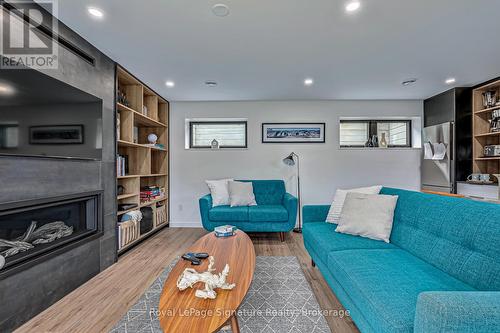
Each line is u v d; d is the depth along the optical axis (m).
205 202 3.29
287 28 2.05
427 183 3.99
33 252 1.66
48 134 1.75
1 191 1.46
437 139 3.78
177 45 2.33
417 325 0.82
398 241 1.84
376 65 2.79
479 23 1.98
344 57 2.59
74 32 2.06
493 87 3.41
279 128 4.21
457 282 1.24
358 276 1.32
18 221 1.69
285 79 3.21
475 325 0.73
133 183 3.20
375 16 1.89
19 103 1.54
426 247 1.55
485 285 1.14
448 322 0.74
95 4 1.73
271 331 1.51
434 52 2.48
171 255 2.83
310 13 1.85
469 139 3.57
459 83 3.40
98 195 2.32
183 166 4.24
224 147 4.38
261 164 4.21
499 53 2.50
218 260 1.63
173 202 4.23
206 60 2.65
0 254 1.54
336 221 2.40
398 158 4.16
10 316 1.51
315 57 2.59
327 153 4.20
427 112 4.10
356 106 4.19
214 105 4.24
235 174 4.22
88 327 1.56
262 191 3.89
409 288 1.17
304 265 2.51
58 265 1.88
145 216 3.38
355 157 4.18
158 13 1.84
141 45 2.31
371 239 1.96
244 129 4.38
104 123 2.45
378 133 4.37
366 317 1.15
